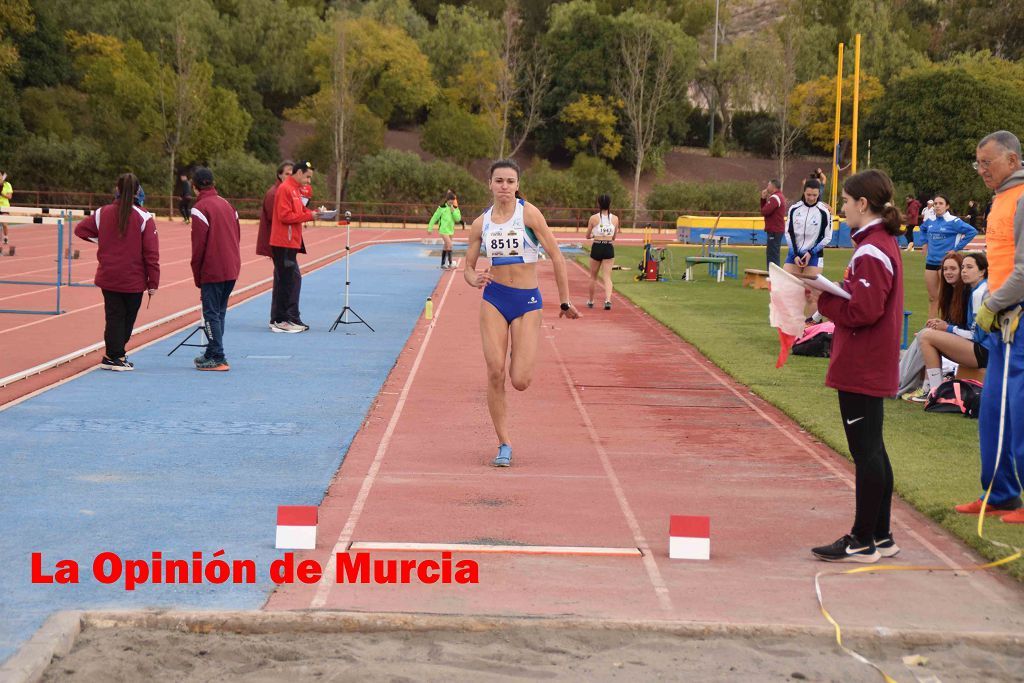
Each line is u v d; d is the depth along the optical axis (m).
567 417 8.91
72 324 13.99
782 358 5.35
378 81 71.81
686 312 17.06
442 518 5.85
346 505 6.07
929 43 82.44
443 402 9.37
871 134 63.12
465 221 54.69
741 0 100.25
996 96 59.47
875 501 5.19
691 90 84.69
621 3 83.56
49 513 5.77
